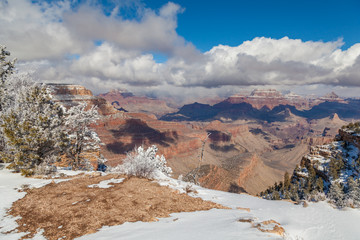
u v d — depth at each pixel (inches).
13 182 450.6
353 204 402.6
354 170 1245.1
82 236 213.3
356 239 255.4
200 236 183.9
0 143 621.0
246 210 338.6
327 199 451.8
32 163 546.9
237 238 175.6
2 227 242.8
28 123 560.7
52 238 213.8
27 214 280.1
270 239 179.3
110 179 482.6
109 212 286.2
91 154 1076.5
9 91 703.1
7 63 705.0
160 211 301.4
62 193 372.5
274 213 335.6
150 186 435.2
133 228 224.1
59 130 621.6
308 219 315.9
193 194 431.2
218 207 350.3
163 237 183.8
